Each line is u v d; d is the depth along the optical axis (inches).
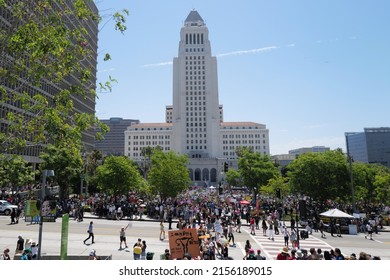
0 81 495.5
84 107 4001.0
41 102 466.0
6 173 1641.2
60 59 490.9
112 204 1534.2
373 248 1012.5
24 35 432.1
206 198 2282.2
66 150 497.4
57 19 482.6
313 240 1141.1
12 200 1643.7
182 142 6688.0
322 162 1817.2
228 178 4104.3
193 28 7042.3
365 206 2208.4
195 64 6904.5
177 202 1911.9
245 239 1106.1
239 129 7337.6
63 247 604.7
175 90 7052.2
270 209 1800.0
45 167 1914.4
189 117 6766.7
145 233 1112.2
